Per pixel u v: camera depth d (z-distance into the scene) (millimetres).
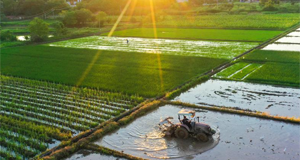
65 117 19516
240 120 18359
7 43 55375
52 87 26500
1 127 18156
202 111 20062
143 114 19688
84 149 15539
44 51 45812
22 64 36250
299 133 16469
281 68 30203
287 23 73250
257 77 27219
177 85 25797
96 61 37000
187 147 15180
